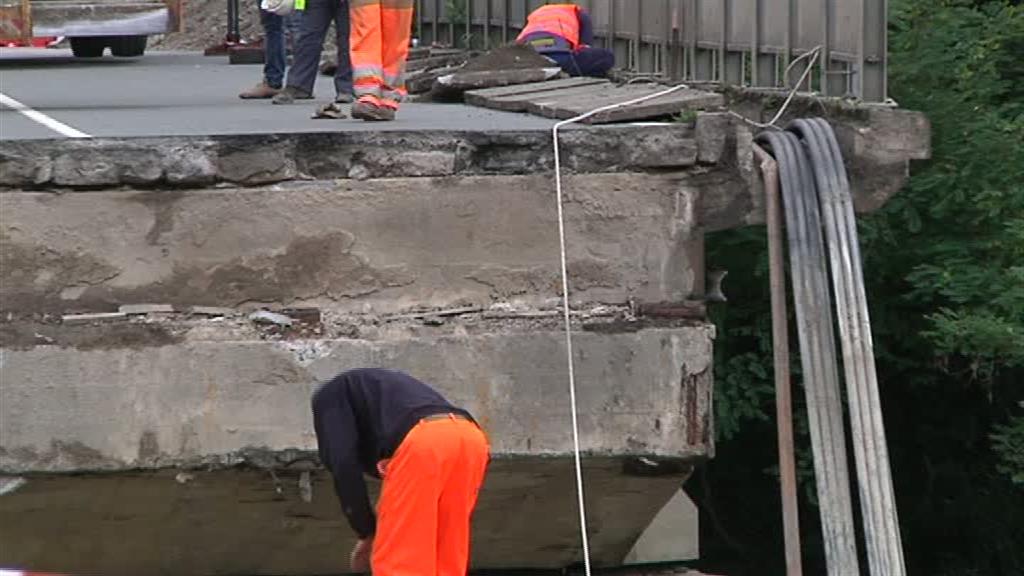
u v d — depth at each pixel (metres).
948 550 42.97
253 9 72.81
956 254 34.91
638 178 22.97
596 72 33.25
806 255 22.52
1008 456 36.75
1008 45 38.69
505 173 22.73
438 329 22.41
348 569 25.20
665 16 32.88
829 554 22.06
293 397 21.95
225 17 73.25
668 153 22.89
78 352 21.52
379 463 18.66
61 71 44.53
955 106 35.19
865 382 22.14
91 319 21.72
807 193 22.70
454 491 18.53
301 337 22.03
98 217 21.69
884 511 22.08
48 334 21.53
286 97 31.52
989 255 34.69
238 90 35.97
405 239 22.50
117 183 21.64
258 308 22.22
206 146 21.81
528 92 29.50
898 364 38.25
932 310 36.69
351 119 26.33
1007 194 34.56
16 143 21.31
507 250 22.77
